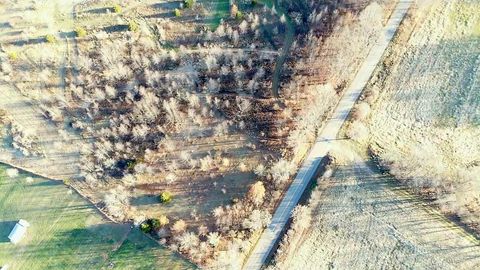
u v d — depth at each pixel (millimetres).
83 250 109438
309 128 114750
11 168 115438
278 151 113500
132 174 113625
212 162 113938
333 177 111562
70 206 112500
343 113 115438
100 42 122688
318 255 107375
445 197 108250
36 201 113250
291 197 110750
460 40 120875
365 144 113625
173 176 113188
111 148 115125
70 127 117875
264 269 106188
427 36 121000
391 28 121062
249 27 122438
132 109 117812
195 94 118938
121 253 108625
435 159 111000
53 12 125938
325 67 118625
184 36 122688
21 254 109938
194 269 105938
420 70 118875
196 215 110438
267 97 117812
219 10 123938
